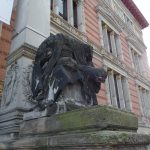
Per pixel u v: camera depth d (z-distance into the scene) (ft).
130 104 60.23
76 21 51.60
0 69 27.35
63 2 49.65
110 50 63.31
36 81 17.02
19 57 19.90
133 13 94.68
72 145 9.75
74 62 16.07
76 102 14.60
